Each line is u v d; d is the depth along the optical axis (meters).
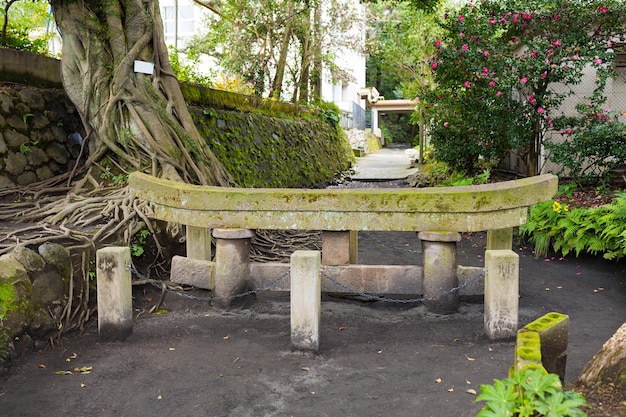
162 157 7.12
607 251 7.19
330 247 5.38
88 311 5.12
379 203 5.09
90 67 7.55
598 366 2.89
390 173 16.98
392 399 3.62
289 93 18.33
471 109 10.26
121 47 7.61
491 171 12.03
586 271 7.02
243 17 15.72
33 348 4.42
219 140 9.95
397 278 5.31
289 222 5.28
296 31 17.14
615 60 9.91
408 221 5.11
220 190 5.36
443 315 5.29
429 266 5.23
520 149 10.62
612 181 9.32
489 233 5.71
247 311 5.54
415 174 15.09
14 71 7.53
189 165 7.43
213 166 7.89
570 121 9.20
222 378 4.01
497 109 9.48
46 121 7.62
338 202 5.14
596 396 2.75
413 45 17.52
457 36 9.87
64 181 7.31
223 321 5.27
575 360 4.13
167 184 5.54
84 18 7.62
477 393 3.63
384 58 20.23
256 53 16.64
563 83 9.69
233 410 3.52
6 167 6.83
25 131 7.22
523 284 6.55
